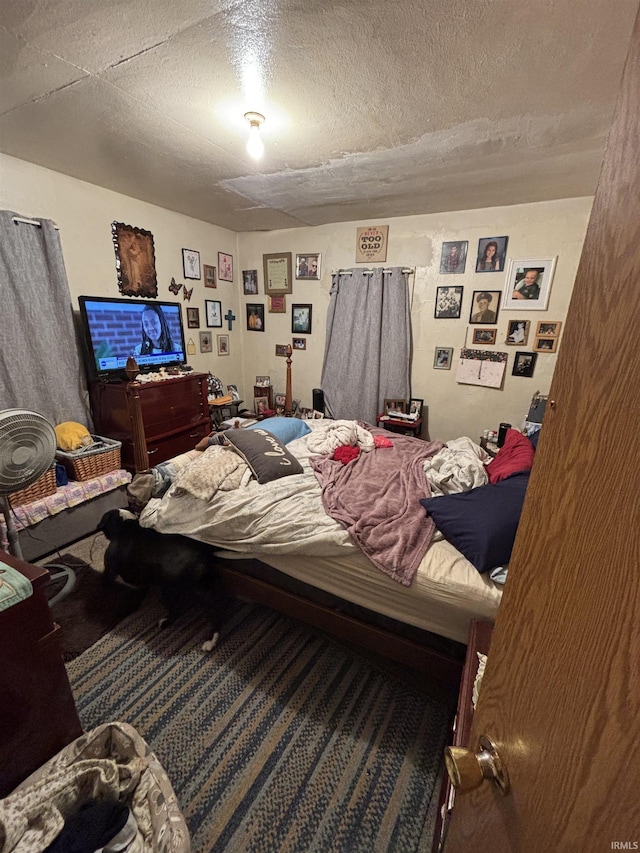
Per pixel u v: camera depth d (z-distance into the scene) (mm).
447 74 1315
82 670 1472
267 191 2559
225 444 2096
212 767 1167
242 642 1630
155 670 1484
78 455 2240
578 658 362
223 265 3705
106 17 1079
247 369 4164
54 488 2129
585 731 344
